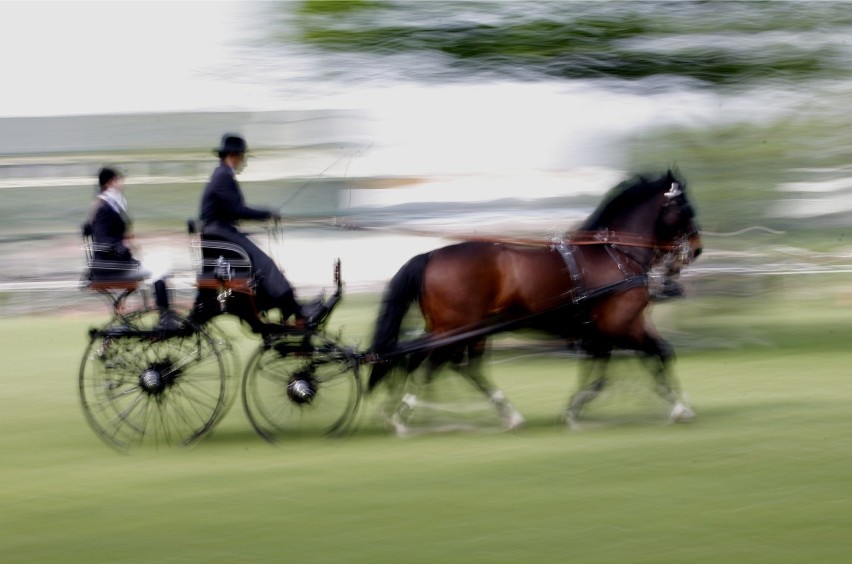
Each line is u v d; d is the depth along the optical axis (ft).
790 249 61.26
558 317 39.78
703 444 38.63
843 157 60.39
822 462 36.11
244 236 39.22
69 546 28.91
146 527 30.37
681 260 41.73
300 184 69.21
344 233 72.13
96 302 77.25
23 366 58.54
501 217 67.97
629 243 40.68
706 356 58.29
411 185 69.05
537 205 67.62
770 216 60.75
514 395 48.80
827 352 58.90
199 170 68.74
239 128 68.69
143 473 36.11
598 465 35.94
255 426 39.34
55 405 48.55
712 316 60.59
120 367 39.29
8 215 74.02
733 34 57.26
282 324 39.24
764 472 34.94
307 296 72.13
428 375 40.40
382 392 50.34
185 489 34.01
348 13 57.88
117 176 40.63
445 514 30.99
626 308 40.27
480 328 39.42
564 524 29.99
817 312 73.00
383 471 35.63
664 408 45.39
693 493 32.68
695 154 60.18
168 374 39.29
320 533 29.55
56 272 76.28
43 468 37.11
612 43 56.75
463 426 42.27
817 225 61.21
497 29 56.95
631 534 29.12
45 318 76.07
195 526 30.35
